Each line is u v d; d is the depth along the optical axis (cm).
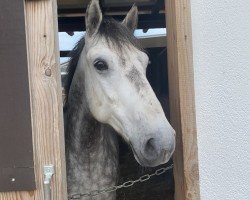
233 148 146
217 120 145
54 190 123
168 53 149
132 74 154
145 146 143
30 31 119
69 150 191
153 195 275
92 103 170
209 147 145
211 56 144
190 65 136
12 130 117
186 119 137
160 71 351
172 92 145
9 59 115
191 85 136
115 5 290
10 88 116
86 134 186
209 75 144
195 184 138
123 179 276
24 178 118
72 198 186
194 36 142
